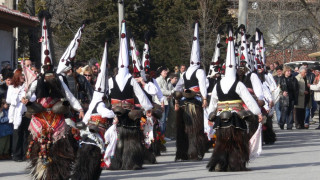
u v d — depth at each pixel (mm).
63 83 14125
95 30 60750
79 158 14570
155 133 21469
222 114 16547
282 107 34562
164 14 77062
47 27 14539
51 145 13727
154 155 20078
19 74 20891
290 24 69812
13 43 39500
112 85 17906
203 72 20109
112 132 15391
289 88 34469
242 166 16859
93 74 21219
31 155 13867
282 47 71125
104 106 14836
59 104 13750
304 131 33281
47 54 14344
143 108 19000
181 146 20156
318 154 21438
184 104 20094
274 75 36250
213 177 15797
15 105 20766
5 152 22109
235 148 16781
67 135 13984
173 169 17969
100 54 67812
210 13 71688
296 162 19109
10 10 33781
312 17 61031
